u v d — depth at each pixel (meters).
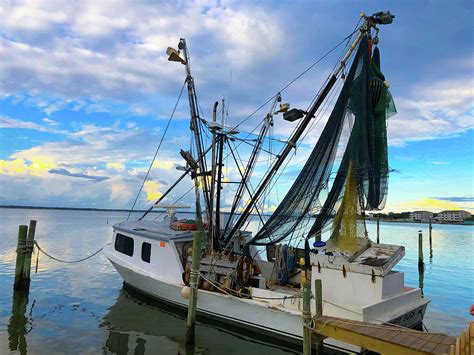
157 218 15.54
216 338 9.55
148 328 10.31
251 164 12.20
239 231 12.10
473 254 30.02
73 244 30.17
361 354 7.66
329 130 9.50
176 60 12.30
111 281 16.27
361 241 8.85
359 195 8.83
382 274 7.75
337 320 7.06
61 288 14.80
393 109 9.69
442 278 19.81
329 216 9.39
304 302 7.17
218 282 10.23
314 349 8.33
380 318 7.64
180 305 11.29
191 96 12.47
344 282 8.23
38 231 44.06
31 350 8.84
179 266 11.06
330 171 9.38
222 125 12.27
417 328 9.05
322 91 10.25
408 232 58.59
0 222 57.91
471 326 5.08
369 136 9.05
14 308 12.07
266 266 12.02
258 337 9.38
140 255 12.40
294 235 10.06
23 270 14.09
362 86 9.13
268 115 11.99
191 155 12.24
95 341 9.45
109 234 41.03
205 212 12.26
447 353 5.53
